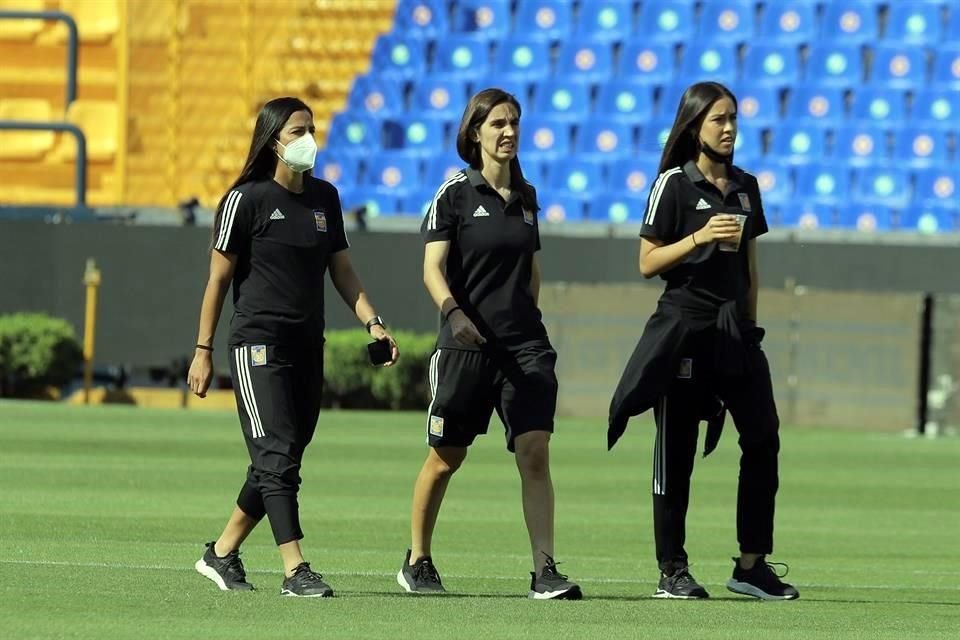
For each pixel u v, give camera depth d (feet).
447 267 95.86
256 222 91.81
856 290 254.47
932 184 328.29
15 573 98.27
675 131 97.40
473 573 107.76
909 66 345.51
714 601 95.61
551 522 94.89
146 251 265.54
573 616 86.79
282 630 78.89
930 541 134.92
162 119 345.10
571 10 367.66
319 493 157.79
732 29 358.43
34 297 268.00
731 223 93.50
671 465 98.17
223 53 350.43
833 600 98.37
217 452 191.21
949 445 228.02
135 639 75.20
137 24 345.51
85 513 134.92
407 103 354.74
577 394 258.16
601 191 332.80
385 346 93.86
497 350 95.04
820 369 251.39
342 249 95.20
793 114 341.82
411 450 200.95
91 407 252.83
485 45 360.69
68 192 356.38
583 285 257.34
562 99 349.61
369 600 91.04
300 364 92.68
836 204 325.42
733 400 98.07
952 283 252.62
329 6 369.91
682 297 96.94
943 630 85.46
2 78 366.02
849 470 194.18
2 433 206.80
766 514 98.68
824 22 355.56
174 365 265.75
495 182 95.66
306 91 360.28
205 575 94.22
